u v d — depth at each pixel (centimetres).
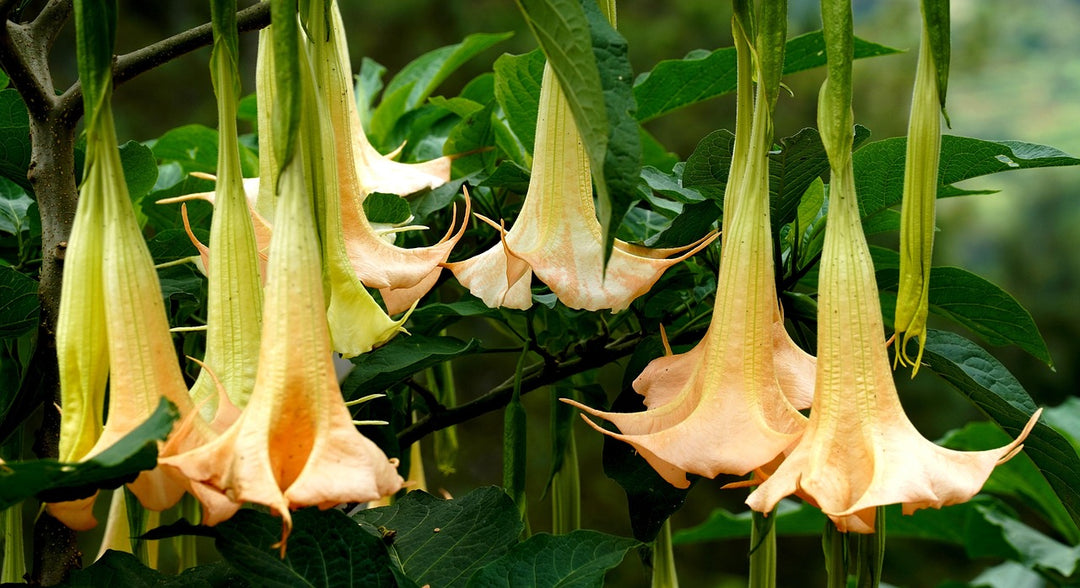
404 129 303
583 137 186
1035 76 1859
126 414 189
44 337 209
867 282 195
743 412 197
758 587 220
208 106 911
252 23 211
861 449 193
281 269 189
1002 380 223
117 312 190
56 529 209
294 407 187
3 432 217
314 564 203
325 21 208
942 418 1015
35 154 211
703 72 259
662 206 241
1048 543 355
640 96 266
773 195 226
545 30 186
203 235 252
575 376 250
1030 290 1302
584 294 205
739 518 368
